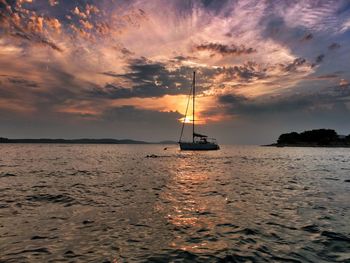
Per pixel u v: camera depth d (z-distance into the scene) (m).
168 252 7.11
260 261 6.53
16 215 10.75
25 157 57.09
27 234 8.45
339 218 10.46
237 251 7.16
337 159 56.31
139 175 25.73
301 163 43.81
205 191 16.78
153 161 46.69
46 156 61.69
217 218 10.45
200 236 8.37
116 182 20.81
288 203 13.23
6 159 49.97
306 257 6.75
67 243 7.71
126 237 8.26
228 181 21.69
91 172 28.25
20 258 6.66
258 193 16.09
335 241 7.89
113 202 13.32
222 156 64.00
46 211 11.43
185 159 52.28
